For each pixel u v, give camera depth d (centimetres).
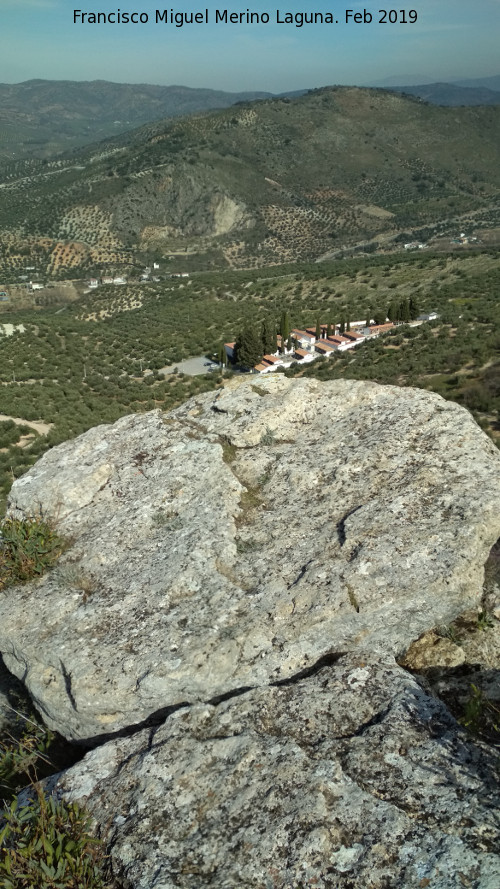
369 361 6912
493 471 885
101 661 721
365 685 689
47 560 898
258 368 7975
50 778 659
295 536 865
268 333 8556
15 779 737
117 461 1076
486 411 4272
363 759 598
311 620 731
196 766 612
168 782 602
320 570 780
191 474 999
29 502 1019
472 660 757
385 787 570
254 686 718
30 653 766
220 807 573
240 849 531
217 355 8856
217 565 834
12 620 816
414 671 753
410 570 755
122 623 771
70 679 717
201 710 680
